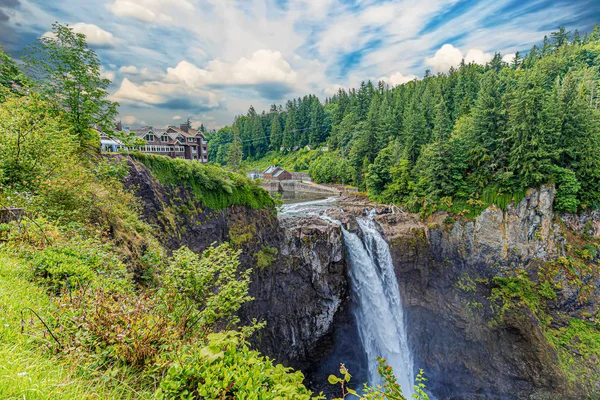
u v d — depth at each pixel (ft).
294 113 445.37
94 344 16.63
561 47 375.45
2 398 11.14
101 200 42.55
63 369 14.28
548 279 114.52
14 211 29.37
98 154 60.03
